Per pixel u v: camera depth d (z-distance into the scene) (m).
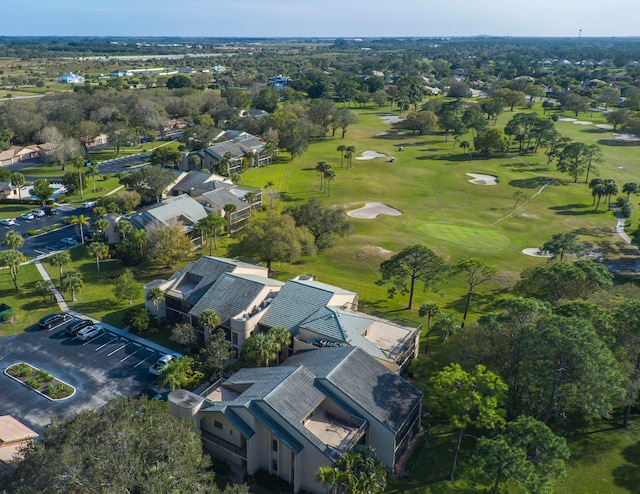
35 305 86.88
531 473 42.06
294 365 59.91
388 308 88.06
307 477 51.16
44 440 41.97
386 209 142.00
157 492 37.41
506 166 187.38
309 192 155.38
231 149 175.88
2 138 188.75
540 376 50.47
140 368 70.62
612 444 56.81
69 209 136.38
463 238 120.88
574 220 134.50
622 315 57.81
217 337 68.94
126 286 86.19
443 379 50.12
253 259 106.38
